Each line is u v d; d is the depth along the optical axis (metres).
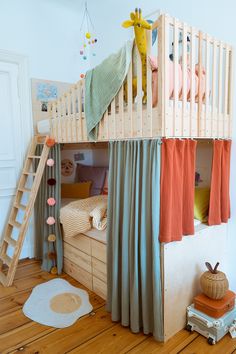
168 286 1.87
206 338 1.92
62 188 3.62
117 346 1.85
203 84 1.96
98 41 3.60
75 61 3.62
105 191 3.43
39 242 3.23
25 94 3.16
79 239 2.64
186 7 2.49
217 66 2.21
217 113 2.12
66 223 2.71
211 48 2.25
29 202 2.73
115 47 3.37
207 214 2.31
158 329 1.84
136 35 1.68
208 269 2.09
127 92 1.87
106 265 2.32
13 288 2.63
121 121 1.92
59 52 3.44
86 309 2.27
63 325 2.08
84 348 1.84
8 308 2.31
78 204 2.83
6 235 3.01
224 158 2.21
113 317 2.08
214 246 2.30
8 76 3.05
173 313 1.94
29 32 3.15
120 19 3.25
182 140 1.79
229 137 2.27
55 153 2.85
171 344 1.87
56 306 2.32
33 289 2.60
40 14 3.23
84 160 4.04
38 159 3.07
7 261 2.85
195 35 1.85
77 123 2.44
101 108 2.09
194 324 1.99
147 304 1.89
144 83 1.77
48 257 2.96
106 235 2.26
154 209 1.76
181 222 1.86
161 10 2.72
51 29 3.34
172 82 1.70
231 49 2.16
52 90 3.39
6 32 2.97
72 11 3.52
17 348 1.85
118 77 1.88
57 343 1.89
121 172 1.99
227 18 2.21
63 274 2.92
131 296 1.94
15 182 3.20
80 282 2.71
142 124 1.78
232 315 1.99
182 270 1.99
